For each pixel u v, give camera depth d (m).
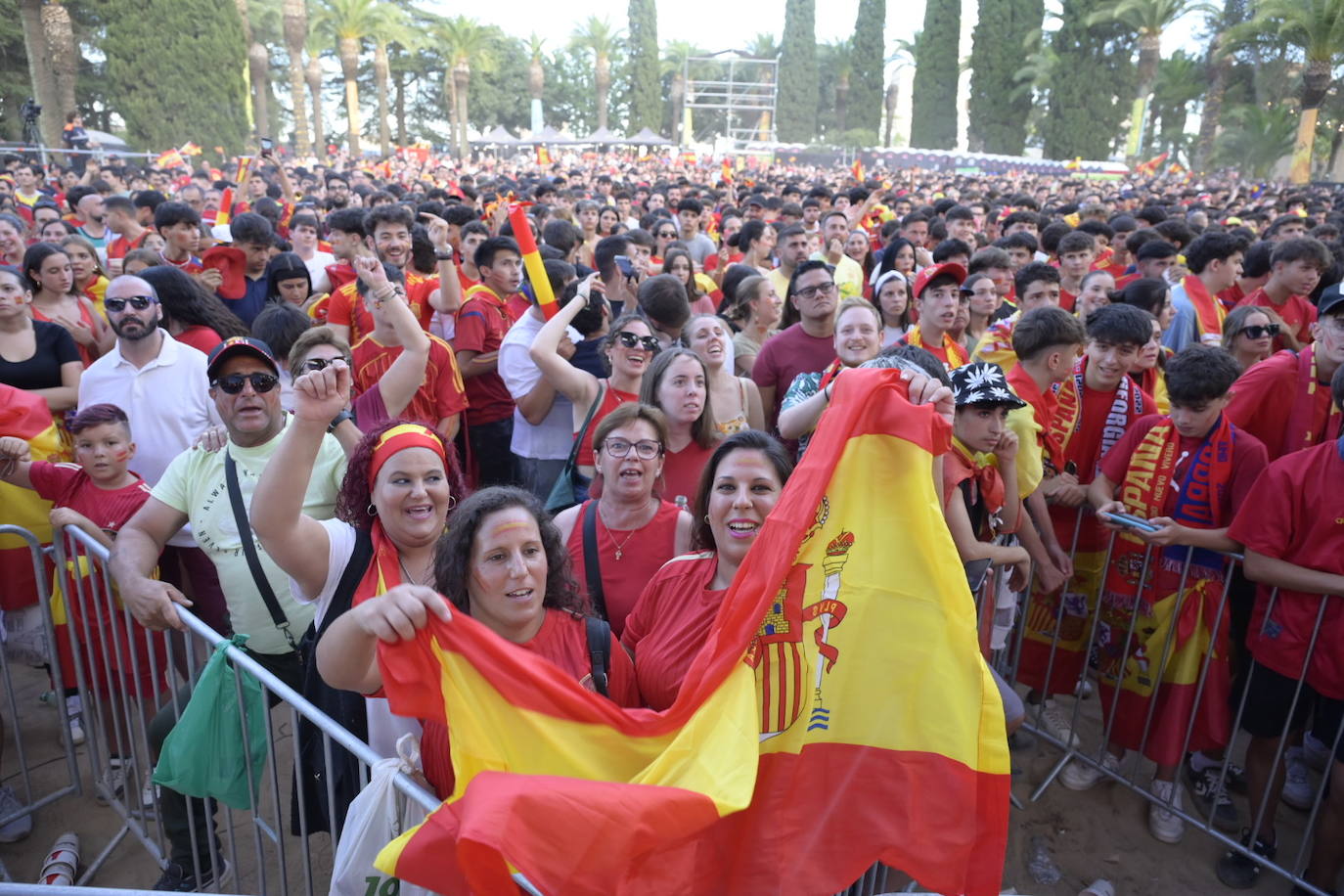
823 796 2.17
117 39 33.75
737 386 4.63
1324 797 3.97
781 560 2.12
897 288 5.93
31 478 3.80
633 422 3.15
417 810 2.13
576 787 1.80
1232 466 3.75
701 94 67.06
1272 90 48.16
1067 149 53.12
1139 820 4.04
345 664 2.13
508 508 2.38
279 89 66.25
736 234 9.69
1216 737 3.78
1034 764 4.37
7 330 4.69
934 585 2.20
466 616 1.99
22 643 4.02
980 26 57.62
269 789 4.08
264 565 3.09
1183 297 6.50
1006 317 6.48
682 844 1.96
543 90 77.31
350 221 7.06
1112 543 4.02
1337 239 9.61
